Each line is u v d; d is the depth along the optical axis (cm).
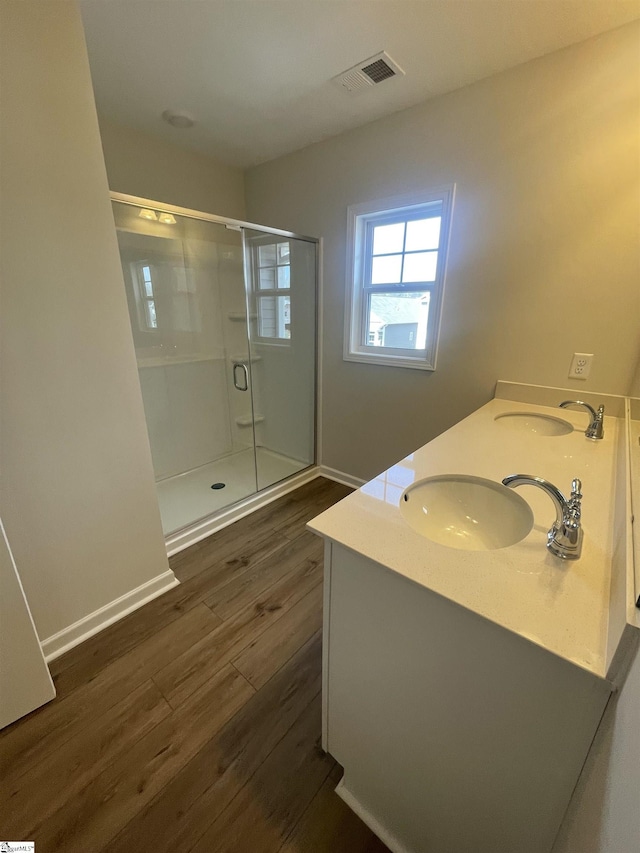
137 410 155
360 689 91
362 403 266
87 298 132
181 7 134
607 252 158
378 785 96
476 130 179
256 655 147
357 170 227
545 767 64
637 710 40
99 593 157
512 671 63
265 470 302
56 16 110
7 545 114
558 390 182
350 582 83
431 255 218
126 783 107
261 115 209
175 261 265
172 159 252
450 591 67
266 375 315
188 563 201
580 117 153
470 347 206
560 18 136
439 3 131
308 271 266
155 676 138
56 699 130
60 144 117
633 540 67
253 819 100
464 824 80
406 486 106
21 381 122
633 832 32
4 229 111
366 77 173
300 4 133
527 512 97
